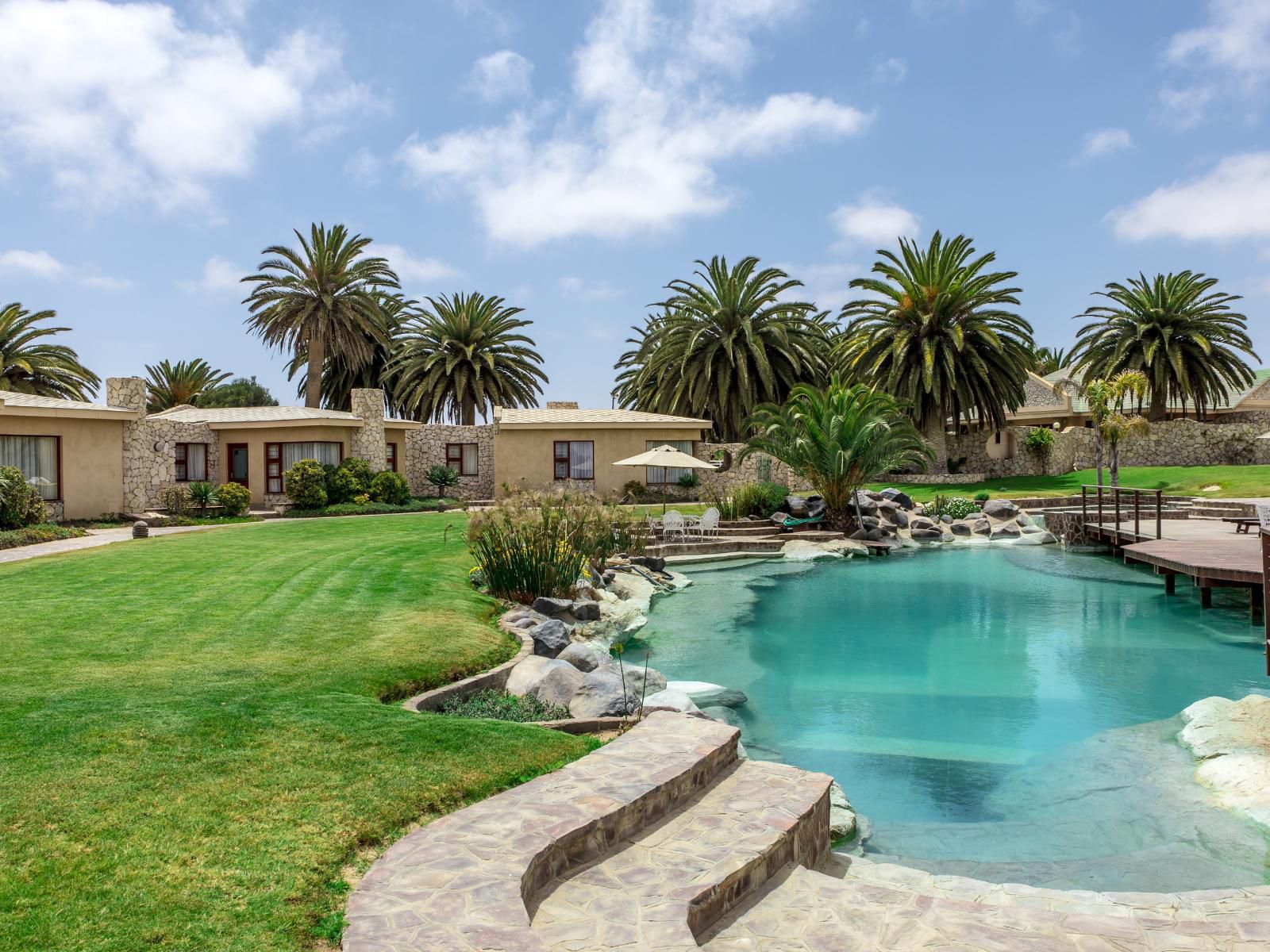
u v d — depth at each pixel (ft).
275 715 19.95
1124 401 150.92
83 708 19.71
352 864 13.37
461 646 28.96
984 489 110.32
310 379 132.67
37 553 51.98
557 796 15.42
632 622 43.55
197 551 51.37
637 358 158.40
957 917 13.17
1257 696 27.37
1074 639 41.14
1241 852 18.06
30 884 12.01
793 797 17.02
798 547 75.56
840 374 131.75
